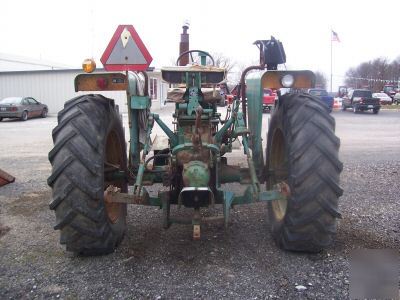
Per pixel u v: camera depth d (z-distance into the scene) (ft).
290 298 9.40
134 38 11.51
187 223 11.39
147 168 14.11
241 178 13.53
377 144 36.27
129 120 12.97
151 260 11.43
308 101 11.45
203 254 11.78
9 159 29.25
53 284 10.18
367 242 12.60
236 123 13.12
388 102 143.13
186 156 11.67
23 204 17.26
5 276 10.62
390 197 17.75
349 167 24.72
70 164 10.48
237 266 10.97
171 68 13.57
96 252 11.56
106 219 11.16
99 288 9.95
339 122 65.10
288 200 11.00
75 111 11.10
